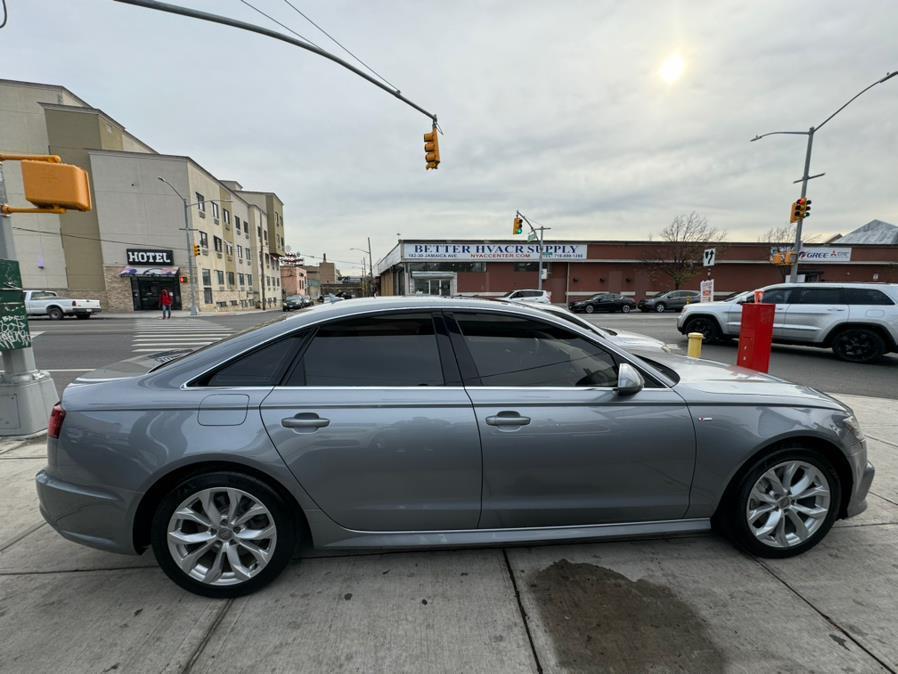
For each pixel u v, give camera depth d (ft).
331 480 7.19
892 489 10.90
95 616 6.89
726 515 8.41
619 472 7.73
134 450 6.84
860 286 29.25
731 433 7.88
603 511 7.83
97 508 6.97
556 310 15.66
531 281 117.50
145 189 91.66
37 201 13.50
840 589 7.49
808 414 8.19
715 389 8.32
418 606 7.07
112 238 90.53
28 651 6.21
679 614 6.92
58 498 7.05
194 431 6.89
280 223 189.47
